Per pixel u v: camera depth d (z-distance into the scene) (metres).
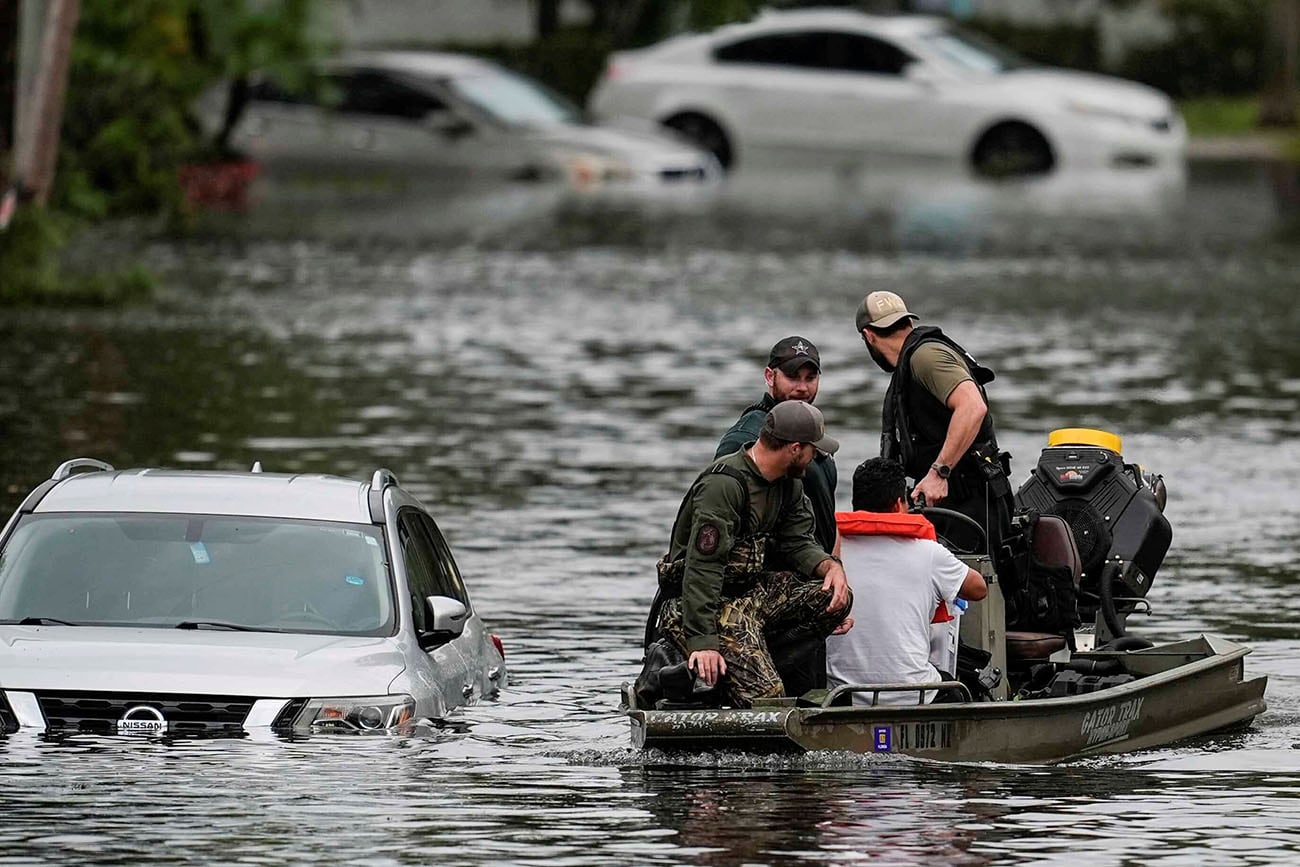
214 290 104.62
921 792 34.12
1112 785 35.06
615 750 36.66
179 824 31.55
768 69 165.88
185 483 41.06
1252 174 169.00
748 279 109.50
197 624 38.31
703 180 160.50
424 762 35.56
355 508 40.59
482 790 33.81
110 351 85.69
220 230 130.38
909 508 40.62
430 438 70.00
